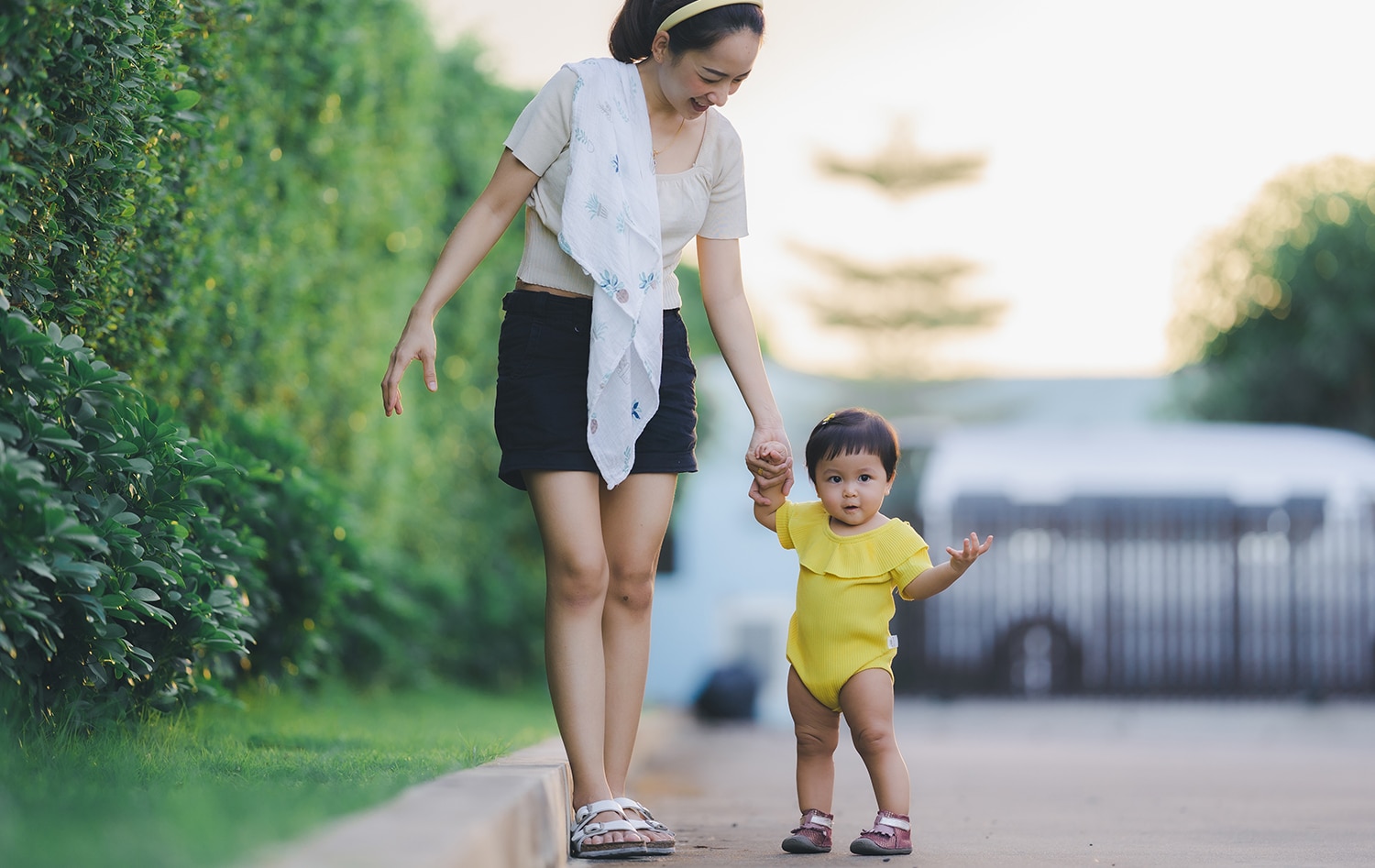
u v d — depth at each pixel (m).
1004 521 23.53
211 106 7.68
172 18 5.97
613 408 4.68
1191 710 21.66
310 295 11.64
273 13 9.96
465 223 4.87
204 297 8.35
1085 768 11.48
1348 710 21.73
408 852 2.73
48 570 4.24
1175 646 23.11
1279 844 5.86
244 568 7.63
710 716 23.28
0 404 4.57
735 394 28.48
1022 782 9.82
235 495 7.60
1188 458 24.03
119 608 5.04
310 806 3.36
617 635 5.03
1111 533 23.34
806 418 47.34
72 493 4.86
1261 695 22.91
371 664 13.59
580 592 4.73
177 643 5.87
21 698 4.89
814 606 5.16
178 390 8.55
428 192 15.87
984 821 6.79
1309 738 16.81
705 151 5.03
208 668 7.21
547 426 4.70
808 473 5.31
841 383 49.09
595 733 4.71
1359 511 23.00
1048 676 23.34
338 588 9.37
